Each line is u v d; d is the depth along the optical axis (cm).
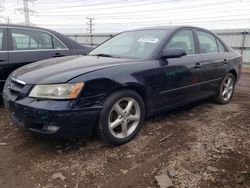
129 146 318
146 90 339
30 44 489
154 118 416
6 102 313
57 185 242
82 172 262
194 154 301
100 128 299
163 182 246
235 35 1330
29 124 287
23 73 320
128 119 327
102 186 242
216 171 267
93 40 1880
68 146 314
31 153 297
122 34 454
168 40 382
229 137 349
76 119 275
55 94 271
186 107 483
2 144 317
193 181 250
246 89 695
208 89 458
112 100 301
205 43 461
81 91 276
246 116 437
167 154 300
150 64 345
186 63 394
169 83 370
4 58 444
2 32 453
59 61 362
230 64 504
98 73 293
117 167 272
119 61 339
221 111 464
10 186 239
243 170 269
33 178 251
